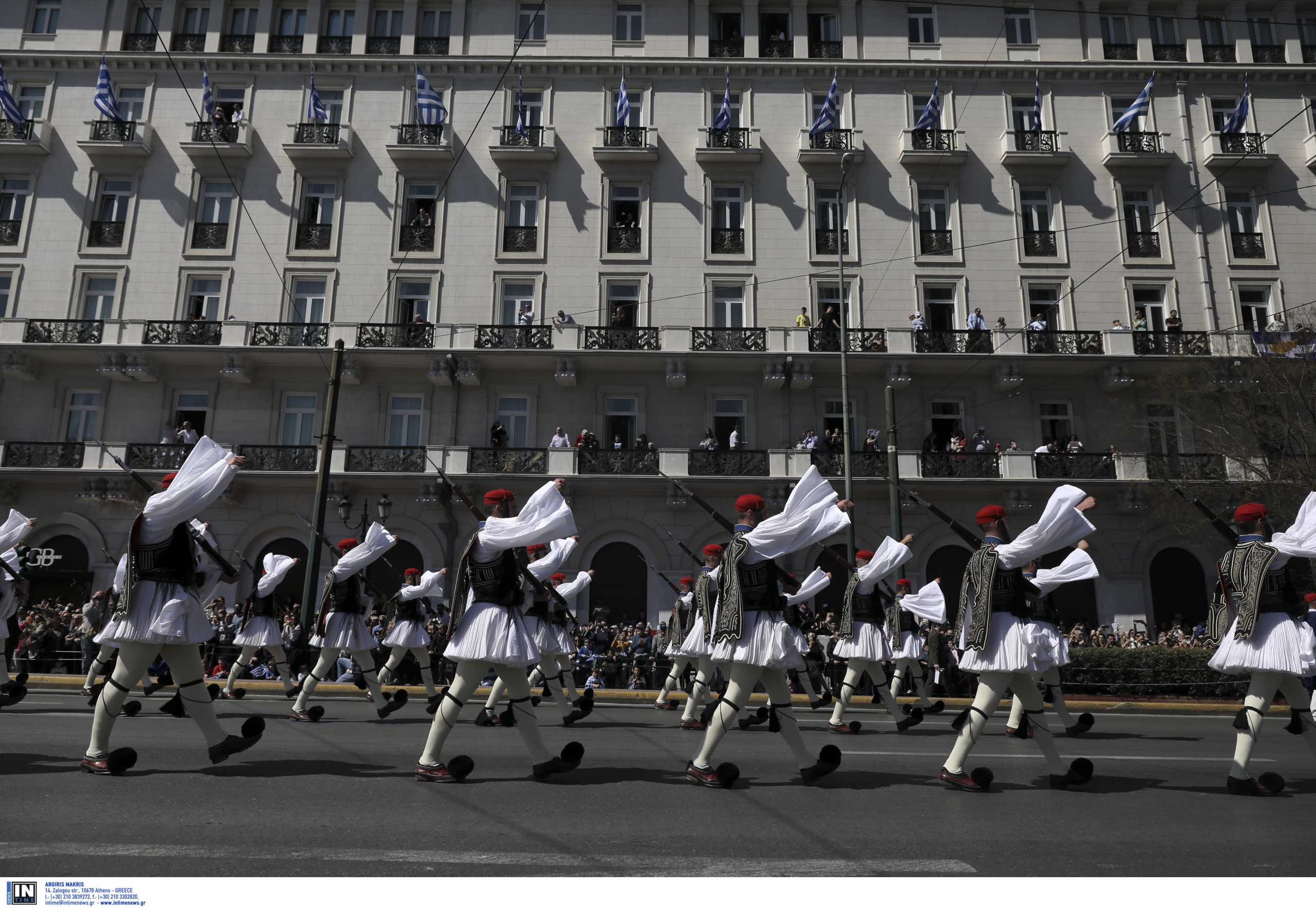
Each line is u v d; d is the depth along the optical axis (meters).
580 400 28.98
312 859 4.31
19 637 12.11
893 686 14.22
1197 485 25.34
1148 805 6.05
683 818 5.36
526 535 6.18
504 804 5.65
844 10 31.72
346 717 11.73
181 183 30.09
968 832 5.11
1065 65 30.84
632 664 19.70
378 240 29.92
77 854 4.32
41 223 29.75
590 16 31.59
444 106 30.25
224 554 27.41
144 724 10.24
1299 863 4.52
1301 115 30.89
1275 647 6.45
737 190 30.58
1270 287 29.83
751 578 6.44
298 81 31.00
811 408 29.02
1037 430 28.95
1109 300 29.72
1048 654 6.55
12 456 27.52
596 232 30.08
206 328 28.53
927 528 27.67
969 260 29.98
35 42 31.06
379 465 27.41
